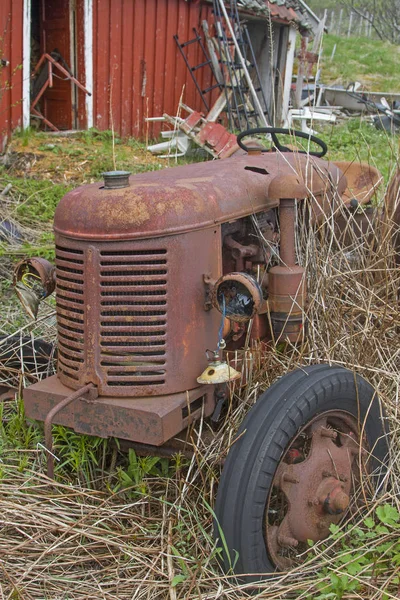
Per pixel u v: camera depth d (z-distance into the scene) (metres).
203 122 8.98
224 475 2.53
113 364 2.68
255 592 2.50
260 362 3.13
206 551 2.64
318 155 4.15
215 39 11.48
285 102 12.66
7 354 3.68
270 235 3.27
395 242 3.95
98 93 10.00
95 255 2.62
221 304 2.65
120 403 2.63
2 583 2.53
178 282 2.64
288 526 2.65
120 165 8.52
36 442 3.23
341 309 3.47
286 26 12.70
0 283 5.29
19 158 8.39
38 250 5.75
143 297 2.62
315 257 3.45
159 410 2.56
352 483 2.93
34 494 2.90
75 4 9.59
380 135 10.44
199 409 2.79
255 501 2.46
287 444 2.57
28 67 8.91
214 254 2.79
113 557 2.65
